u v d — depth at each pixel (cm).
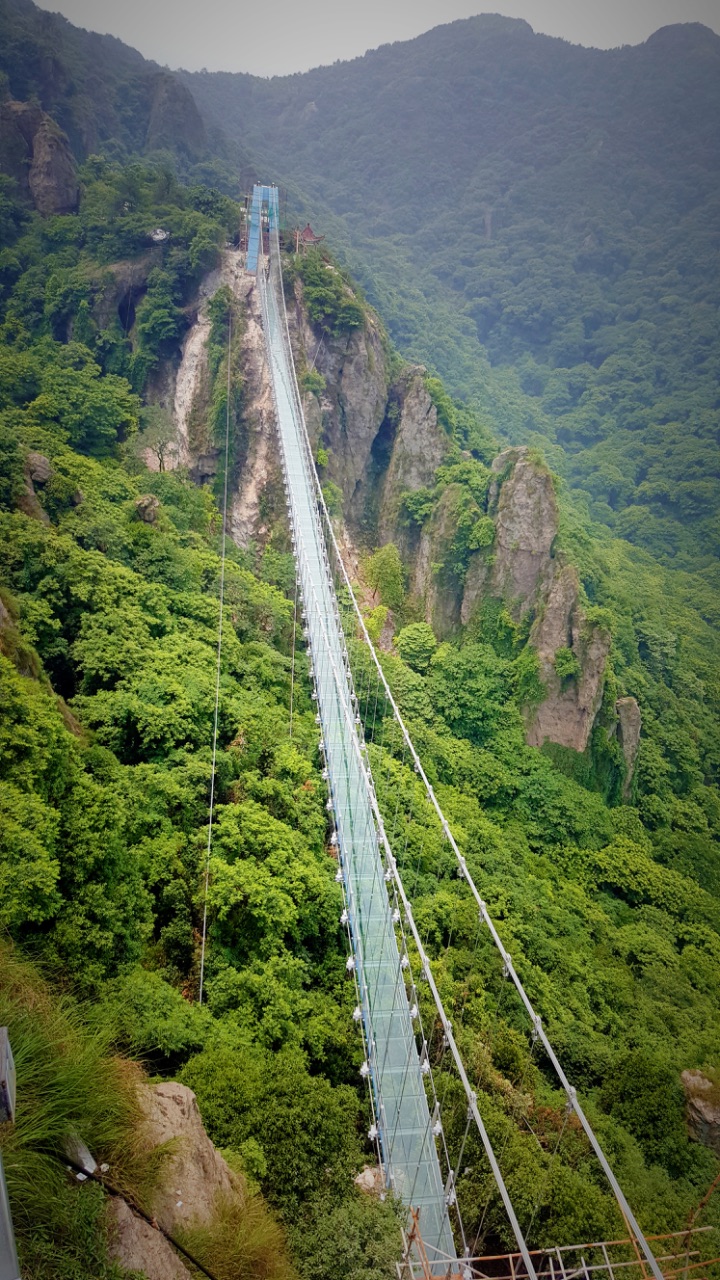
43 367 7362
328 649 4912
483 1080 2848
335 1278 1714
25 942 2222
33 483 4931
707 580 13638
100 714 3456
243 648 4762
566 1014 3819
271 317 7938
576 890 5431
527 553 7419
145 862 2952
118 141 12788
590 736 6956
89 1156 1081
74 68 13062
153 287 8006
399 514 8238
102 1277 932
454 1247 2069
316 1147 2023
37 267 8525
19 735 2602
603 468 16050
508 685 7088
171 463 7281
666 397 17838
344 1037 2758
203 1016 2477
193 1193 1205
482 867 4719
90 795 2750
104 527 4806
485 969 3700
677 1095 3556
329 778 3947
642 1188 2941
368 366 8206
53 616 3975
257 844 3219
